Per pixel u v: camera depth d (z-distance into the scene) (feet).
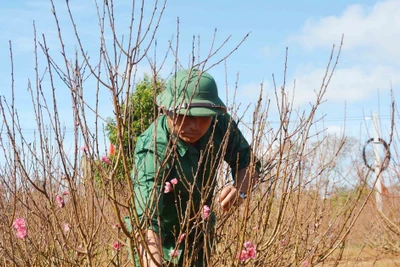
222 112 8.94
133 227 7.79
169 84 9.03
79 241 10.64
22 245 11.39
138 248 7.75
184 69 9.13
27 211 10.95
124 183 9.30
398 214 27.35
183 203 9.56
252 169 9.21
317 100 9.92
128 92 7.70
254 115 9.11
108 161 8.83
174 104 8.17
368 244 26.40
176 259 9.07
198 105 8.59
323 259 10.94
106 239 11.01
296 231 11.17
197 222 8.87
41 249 10.64
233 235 9.77
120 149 7.82
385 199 27.71
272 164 10.11
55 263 10.48
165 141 8.92
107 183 8.71
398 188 27.14
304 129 9.91
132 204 7.76
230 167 10.33
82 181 9.50
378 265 22.93
